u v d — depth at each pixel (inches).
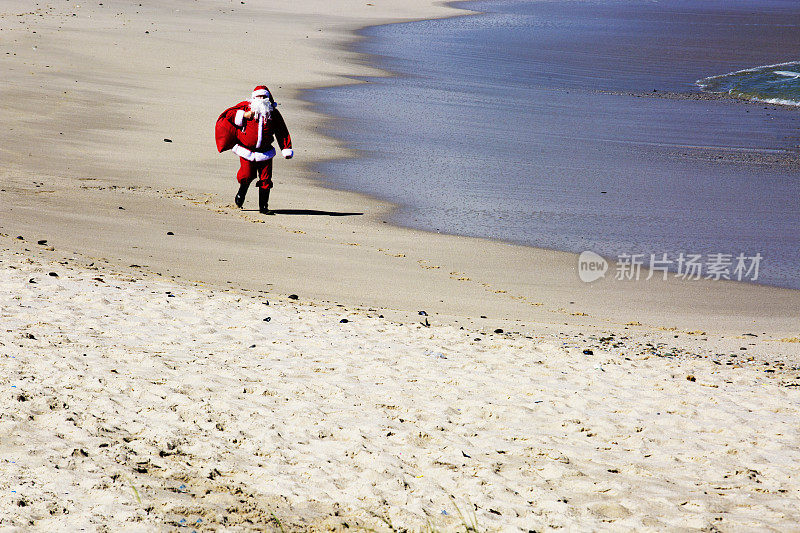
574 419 858.8
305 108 3873.0
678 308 1624.0
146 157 2719.0
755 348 1323.8
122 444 685.9
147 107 3535.9
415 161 2938.0
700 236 2153.1
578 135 3516.2
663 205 2454.5
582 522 594.9
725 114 4224.9
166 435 714.8
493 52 6456.7
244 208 2247.8
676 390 1012.5
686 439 820.6
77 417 734.5
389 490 634.2
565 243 2062.0
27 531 514.9
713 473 724.7
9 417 714.8
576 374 1059.9
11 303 1155.9
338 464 689.0
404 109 3966.5
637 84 5231.3
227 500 593.3
